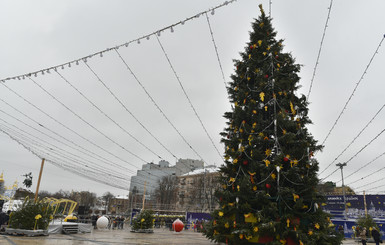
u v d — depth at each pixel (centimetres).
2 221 1549
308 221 895
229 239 930
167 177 6062
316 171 966
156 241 1370
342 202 3947
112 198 9494
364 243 1639
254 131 1034
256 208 939
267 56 1143
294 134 945
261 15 1282
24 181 7100
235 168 1030
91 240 1301
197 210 5125
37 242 1101
